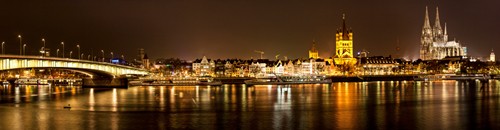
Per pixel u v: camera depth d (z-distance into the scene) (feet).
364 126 459.73
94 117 507.71
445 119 495.00
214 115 524.52
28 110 560.20
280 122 481.05
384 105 614.34
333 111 553.64
